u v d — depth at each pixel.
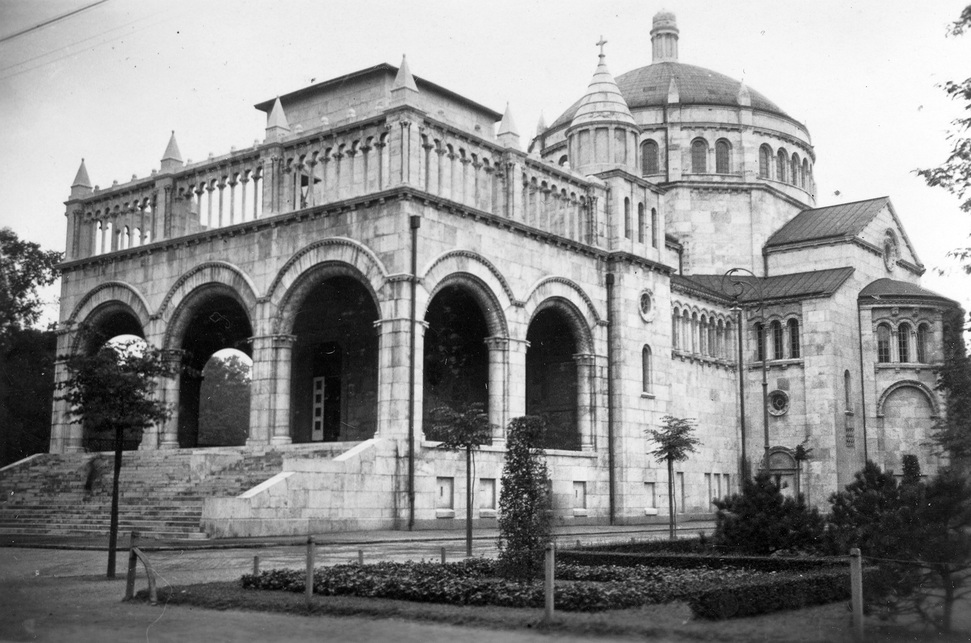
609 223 58.62
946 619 18.19
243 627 17.72
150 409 27.69
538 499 24.41
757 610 19.05
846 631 17.36
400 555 31.23
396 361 44.91
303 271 48.78
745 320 72.62
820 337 68.88
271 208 50.53
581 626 17.12
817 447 68.00
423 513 44.66
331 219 48.09
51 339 66.94
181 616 19.11
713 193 78.00
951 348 57.41
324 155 49.53
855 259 73.31
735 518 28.59
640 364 58.09
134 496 43.84
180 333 54.03
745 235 77.50
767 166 80.88
